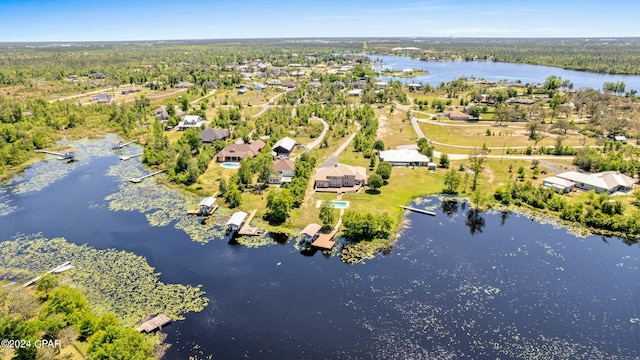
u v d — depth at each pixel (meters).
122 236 87.19
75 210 99.88
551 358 55.06
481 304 65.88
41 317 54.91
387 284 70.88
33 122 174.25
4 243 83.88
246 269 75.25
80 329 55.28
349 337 58.31
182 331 59.38
